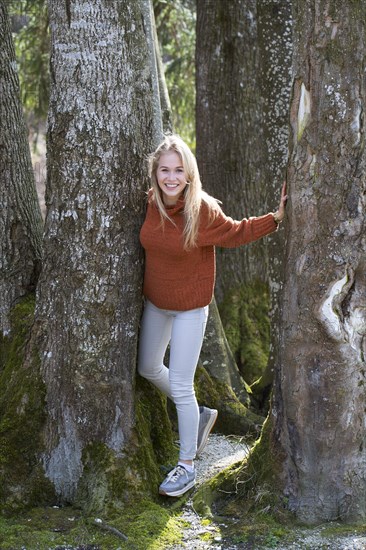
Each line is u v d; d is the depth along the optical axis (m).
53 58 3.86
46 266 4.05
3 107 4.76
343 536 3.62
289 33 6.02
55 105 3.88
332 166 3.56
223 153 7.52
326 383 3.68
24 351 4.19
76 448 4.02
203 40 7.49
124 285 3.97
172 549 3.58
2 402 4.14
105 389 4.00
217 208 3.76
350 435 3.72
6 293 4.66
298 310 3.71
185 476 3.98
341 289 3.63
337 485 3.76
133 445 4.03
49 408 4.05
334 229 3.60
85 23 3.77
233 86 7.44
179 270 3.80
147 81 4.11
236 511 3.92
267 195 6.24
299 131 3.63
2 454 3.97
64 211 3.91
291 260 3.74
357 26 3.47
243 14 7.33
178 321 3.89
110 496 3.88
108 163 3.86
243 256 7.43
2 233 4.70
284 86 6.06
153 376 4.18
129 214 3.94
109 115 3.84
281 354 3.82
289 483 3.85
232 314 7.29
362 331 3.68
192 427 3.96
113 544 3.60
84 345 3.98
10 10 9.59
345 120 3.51
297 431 3.78
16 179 4.78
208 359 5.46
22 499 3.91
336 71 3.49
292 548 3.55
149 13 5.02
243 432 5.14
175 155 3.63
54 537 3.64
